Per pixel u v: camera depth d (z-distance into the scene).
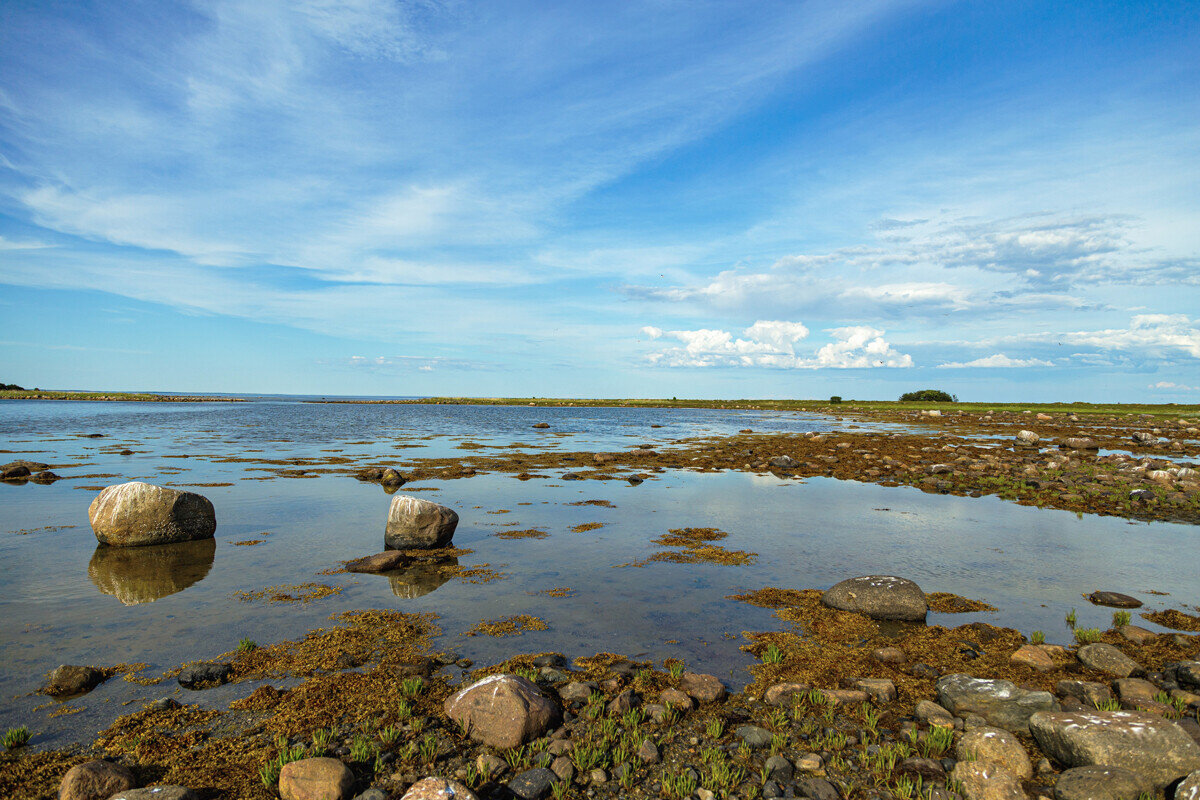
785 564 14.87
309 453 38.22
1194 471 28.61
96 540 16.44
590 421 83.69
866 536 17.70
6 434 49.53
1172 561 15.17
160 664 9.10
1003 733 6.93
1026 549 16.28
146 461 32.69
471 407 145.12
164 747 6.96
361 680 8.62
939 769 6.67
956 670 9.27
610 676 8.85
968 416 91.69
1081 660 9.41
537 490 25.30
